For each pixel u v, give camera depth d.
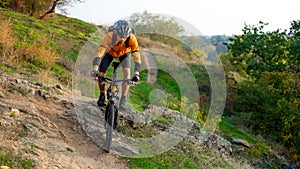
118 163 6.75
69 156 6.18
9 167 5.09
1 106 6.98
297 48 22.20
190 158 8.45
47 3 24.08
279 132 17.75
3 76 9.01
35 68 11.84
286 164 13.55
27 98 8.06
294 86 20.33
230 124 17.56
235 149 12.30
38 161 5.51
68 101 8.52
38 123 6.89
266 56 25.38
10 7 23.05
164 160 7.63
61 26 20.52
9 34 12.82
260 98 20.20
